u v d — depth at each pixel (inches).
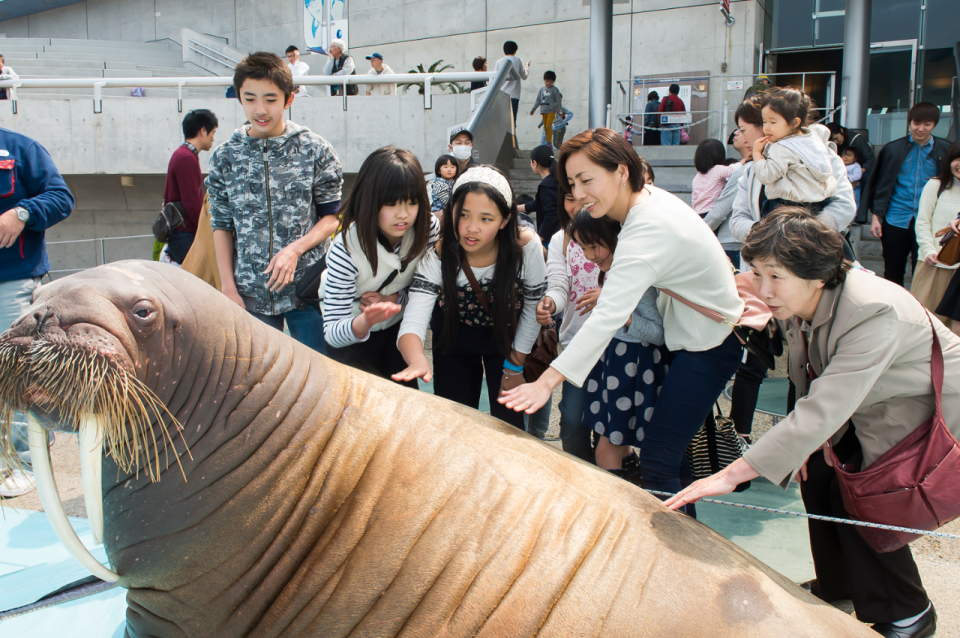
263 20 756.0
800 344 103.9
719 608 70.9
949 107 437.7
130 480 74.6
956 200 217.3
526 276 118.6
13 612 103.2
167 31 819.4
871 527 93.8
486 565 71.5
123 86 453.4
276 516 73.4
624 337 122.6
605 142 98.0
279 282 133.3
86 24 876.6
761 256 92.4
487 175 107.3
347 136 438.3
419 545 72.1
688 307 106.3
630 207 102.7
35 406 65.0
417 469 76.2
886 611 98.1
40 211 155.9
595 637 69.2
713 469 136.3
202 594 74.4
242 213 142.4
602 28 410.0
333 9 705.0
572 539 74.4
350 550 72.7
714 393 110.0
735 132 211.6
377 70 511.2
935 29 513.7
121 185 519.5
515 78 452.4
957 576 119.3
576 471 83.7
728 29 557.3
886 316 87.7
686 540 77.9
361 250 114.7
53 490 69.2
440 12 654.5
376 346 128.2
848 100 410.9
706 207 229.5
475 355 125.0
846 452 103.2
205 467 73.9
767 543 128.1
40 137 463.5
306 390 78.4
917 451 90.8
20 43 758.5
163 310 72.4
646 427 121.7
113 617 102.7
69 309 66.9
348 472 75.3
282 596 73.0
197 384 74.3
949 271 217.5
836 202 153.4
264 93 135.0
